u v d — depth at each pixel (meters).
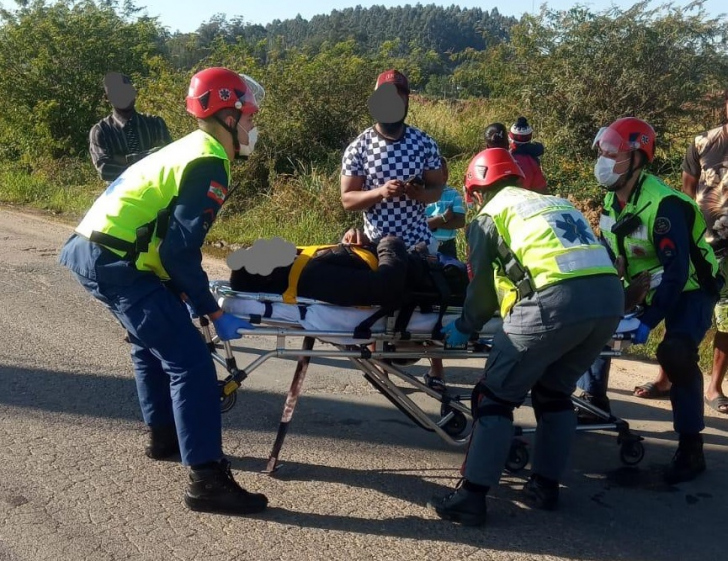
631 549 3.59
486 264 3.76
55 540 3.47
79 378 5.45
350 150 4.76
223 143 3.82
